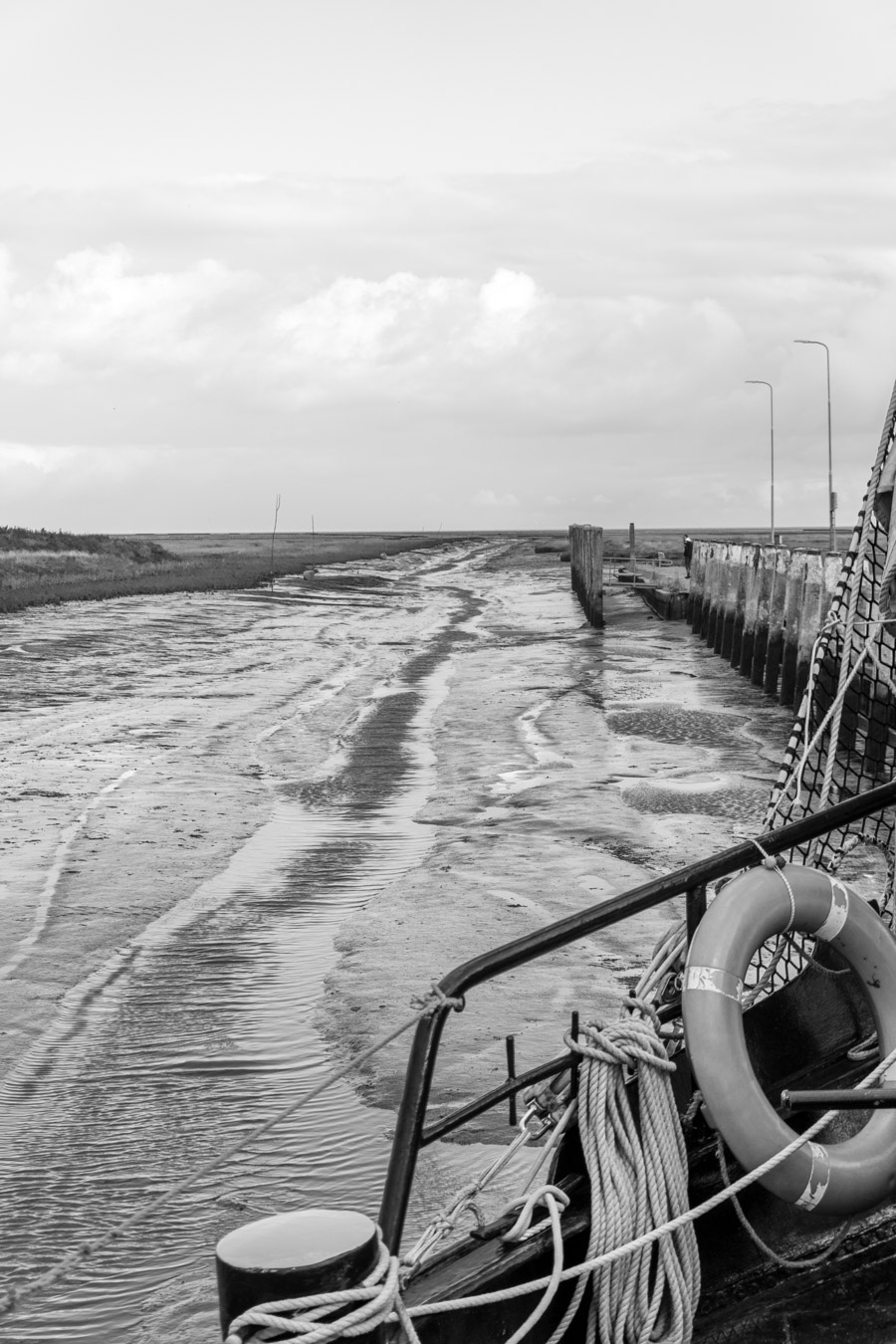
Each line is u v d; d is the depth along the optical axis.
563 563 80.31
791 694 22.11
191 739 19.23
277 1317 3.09
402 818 14.08
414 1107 3.58
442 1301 3.53
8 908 10.80
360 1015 8.24
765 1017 4.39
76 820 14.01
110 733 19.67
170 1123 6.84
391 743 18.92
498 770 16.64
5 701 22.75
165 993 8.78
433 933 9.93
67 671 26.92
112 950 9.72
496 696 23.72
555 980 8.82
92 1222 5.88
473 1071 7.41
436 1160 6.39
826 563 20.41
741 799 14.64
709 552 33.72
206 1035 8.02
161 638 33.97
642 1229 3.75
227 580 55.44
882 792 4.24
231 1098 7.15
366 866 12.05
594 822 13.53
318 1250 3.19
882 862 10.52
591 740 18.81
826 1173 3.87
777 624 23.36
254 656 30.77
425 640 35.50
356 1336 3.18
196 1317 5.15
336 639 35.41
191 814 14.29
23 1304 5.26
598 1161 3.76
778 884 4.02
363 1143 6.59
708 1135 4.24
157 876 11.78
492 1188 6.08
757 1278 4.19
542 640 34.94
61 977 9.12
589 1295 3.88
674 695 23.73
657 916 10.27
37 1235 5.77
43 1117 6.93
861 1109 3.83
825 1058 4.41
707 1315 4.11
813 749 4.94
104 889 11.35
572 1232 3.87
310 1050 7.77
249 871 11.95
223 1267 3.17
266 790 15.63
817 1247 4.20
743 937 3.92
